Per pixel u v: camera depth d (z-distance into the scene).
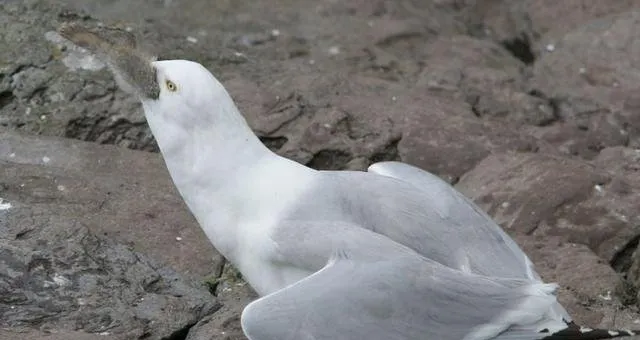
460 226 9.28
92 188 11.76
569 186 12.21
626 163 13.21
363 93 13.94
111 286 10.28
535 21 17.17
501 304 8.67
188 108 9.19
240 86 13.70
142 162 12.43
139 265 10.59
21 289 10.05
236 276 10.88
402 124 13.30
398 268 8.62
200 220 9.45
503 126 13.62
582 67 15.55
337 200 9.20
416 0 17.38
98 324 9.86
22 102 13.15
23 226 10.68
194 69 9.26
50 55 13.49
